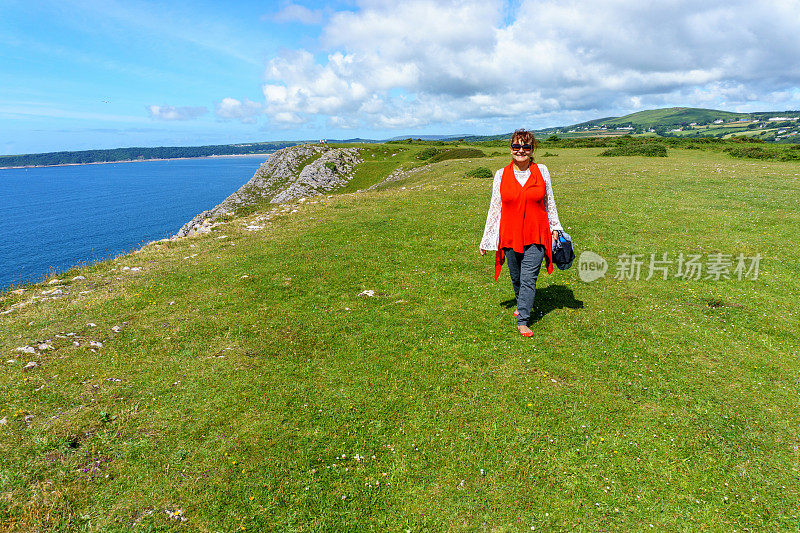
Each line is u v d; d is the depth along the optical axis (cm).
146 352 697
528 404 545
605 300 884
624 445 477
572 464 452
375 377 616
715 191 1962
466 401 556
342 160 8994
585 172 2933
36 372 630
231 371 634
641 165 3241
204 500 410
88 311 880
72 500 404
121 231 11662
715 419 511
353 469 450
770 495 407
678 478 432
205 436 495
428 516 397
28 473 429
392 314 837
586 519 390
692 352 664
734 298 870
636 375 607
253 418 526
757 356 649
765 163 3419
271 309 873
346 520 392
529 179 680
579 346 690
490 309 850
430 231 1504
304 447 479
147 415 531
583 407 540
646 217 1541
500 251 740
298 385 596
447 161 5500
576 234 1386
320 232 1563
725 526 378
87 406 548
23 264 7894
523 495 416
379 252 1284
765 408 528
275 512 399
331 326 786
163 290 1005
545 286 977
